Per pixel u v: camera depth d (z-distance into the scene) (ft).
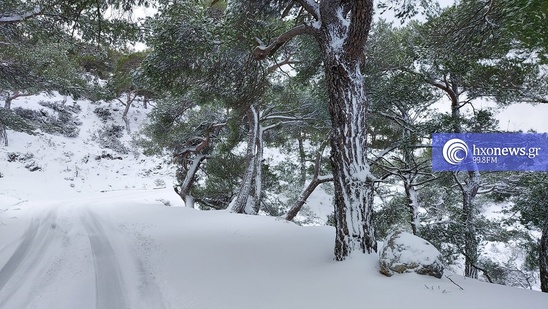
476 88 39.96
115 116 184.24
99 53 46.88
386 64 42.34
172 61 34.60
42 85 57.57
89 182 127.03
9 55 53.67
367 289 17.20
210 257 25.44
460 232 43.06
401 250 19.94
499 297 16.34
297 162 92.63
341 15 26.35
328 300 15.85
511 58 32.12
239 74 41.86
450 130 40.37
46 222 46.29
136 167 152.56
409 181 41.09
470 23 28.25
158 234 36.09
